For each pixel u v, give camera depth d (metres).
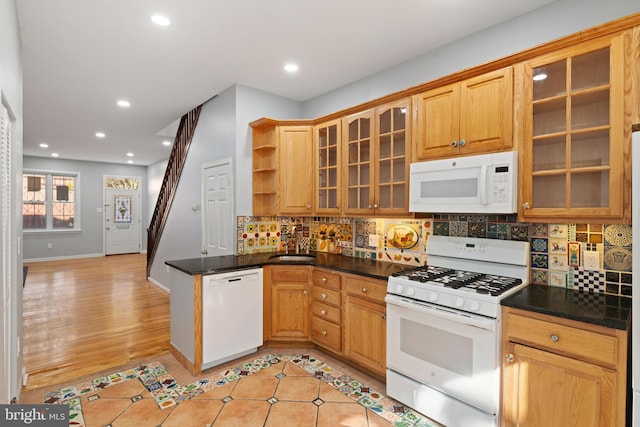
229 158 3.63
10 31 1.86
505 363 1.82
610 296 1.91
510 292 1.97
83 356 3.03
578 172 1.84
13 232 2.17
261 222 3.73
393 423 2.10
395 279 2.30
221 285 2.81
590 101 1.84
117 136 5.98
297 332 3.16
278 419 2.13
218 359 2.80
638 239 1.42
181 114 4.64
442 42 2.71
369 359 2.58
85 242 8.95
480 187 2.10
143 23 2.42
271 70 3.22
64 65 3.09
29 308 4.48
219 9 2.26
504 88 2.07
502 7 2.24
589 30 1.74
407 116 2.59
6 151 1.82
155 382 2.57
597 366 1.54
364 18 2.38
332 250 3.66
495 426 1.83
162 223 5.53
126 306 4.58
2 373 1.62
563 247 2.11
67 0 2.13
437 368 2.07
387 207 2.78
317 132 3.40
